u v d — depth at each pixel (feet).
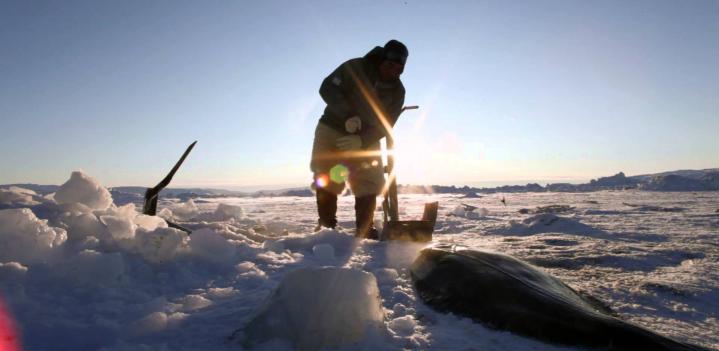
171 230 7.66
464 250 7.29
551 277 6.74
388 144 12.37
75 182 8.73
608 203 54.75
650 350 4.29
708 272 9.21
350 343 4.40
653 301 7.07
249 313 5.13
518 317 5.04
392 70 11.46
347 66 11.71
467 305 5.58
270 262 8.25
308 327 4.38
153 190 10.80
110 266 6.12
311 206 67.10
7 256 6.38
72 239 7.38
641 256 10.97
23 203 8.24
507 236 16.74
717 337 5.50
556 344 4.64
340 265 8.30
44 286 5.77
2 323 4.58
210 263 7.64
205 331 4.65
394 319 5.12
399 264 8.45
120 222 7.52
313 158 12.59
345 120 12.00
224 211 17.47
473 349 4.48
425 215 12.71
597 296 7.23
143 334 4.58
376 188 12.34
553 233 17.29
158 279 6.64
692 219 24.22
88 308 5.21
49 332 4.45
